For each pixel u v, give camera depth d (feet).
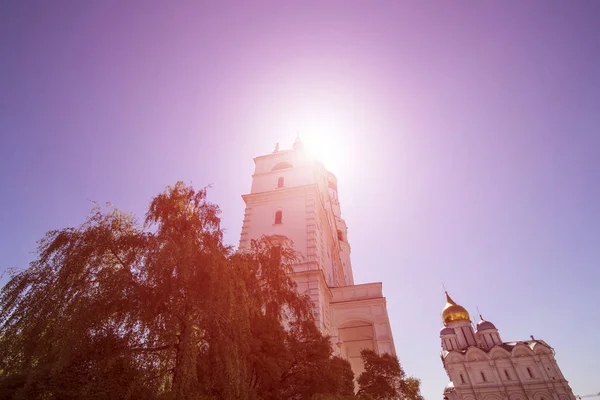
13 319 31.96
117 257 37.65
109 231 38.63
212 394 34.17
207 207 47.93
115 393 29.66
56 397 28.43
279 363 43.78
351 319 102.01
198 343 35.76
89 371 30.19
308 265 96.84
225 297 37.58
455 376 187.83
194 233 42.83
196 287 37.81
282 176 131.03
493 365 183.42
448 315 220.43
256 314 47.03
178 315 35.60
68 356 28.73
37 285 33.96
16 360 30.78
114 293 33.22
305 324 52.80
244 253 52.65
